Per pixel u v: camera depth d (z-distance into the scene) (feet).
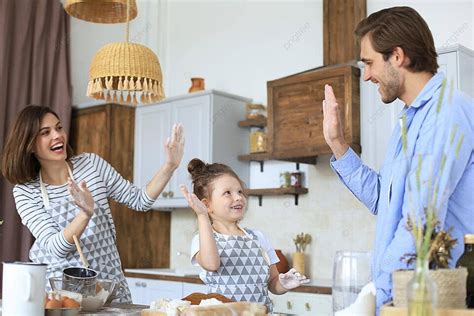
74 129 16.10
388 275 4.36
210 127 14.20
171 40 17.31
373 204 5.75
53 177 7.41
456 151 4.09
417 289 3.54
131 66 7.37
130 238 15.57
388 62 5.09
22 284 4.44
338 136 5.80
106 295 5.41
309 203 13.51
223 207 6.52
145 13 17.65
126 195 7.75
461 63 10.52
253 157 14.06
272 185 14.28
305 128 12.39
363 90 11.93
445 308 3.80
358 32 5.32
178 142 7.68
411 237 4.28
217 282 6.20
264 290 6.34
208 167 6.81
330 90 5.82
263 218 14.30
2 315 4.50
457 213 4.72
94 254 7.14
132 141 15.85
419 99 4.91
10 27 14.79
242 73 15.39
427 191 4.32
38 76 15.16
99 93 8.10
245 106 14.98
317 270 13.21
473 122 4.75
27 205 7.18
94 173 7.55
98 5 8.47
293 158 12.85
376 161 11.60
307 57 14.10
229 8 15.92
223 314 4.45
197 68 16.51
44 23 15.38
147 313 4.68
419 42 4.99
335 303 4.18
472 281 4.11
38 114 7.30
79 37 16.53
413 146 4.83
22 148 7.16
